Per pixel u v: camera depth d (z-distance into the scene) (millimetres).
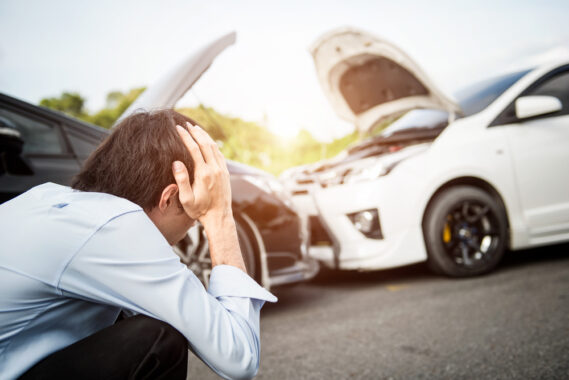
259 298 860
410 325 2162
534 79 3299
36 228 708
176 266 765
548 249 3859
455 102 3189
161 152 804
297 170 3727
